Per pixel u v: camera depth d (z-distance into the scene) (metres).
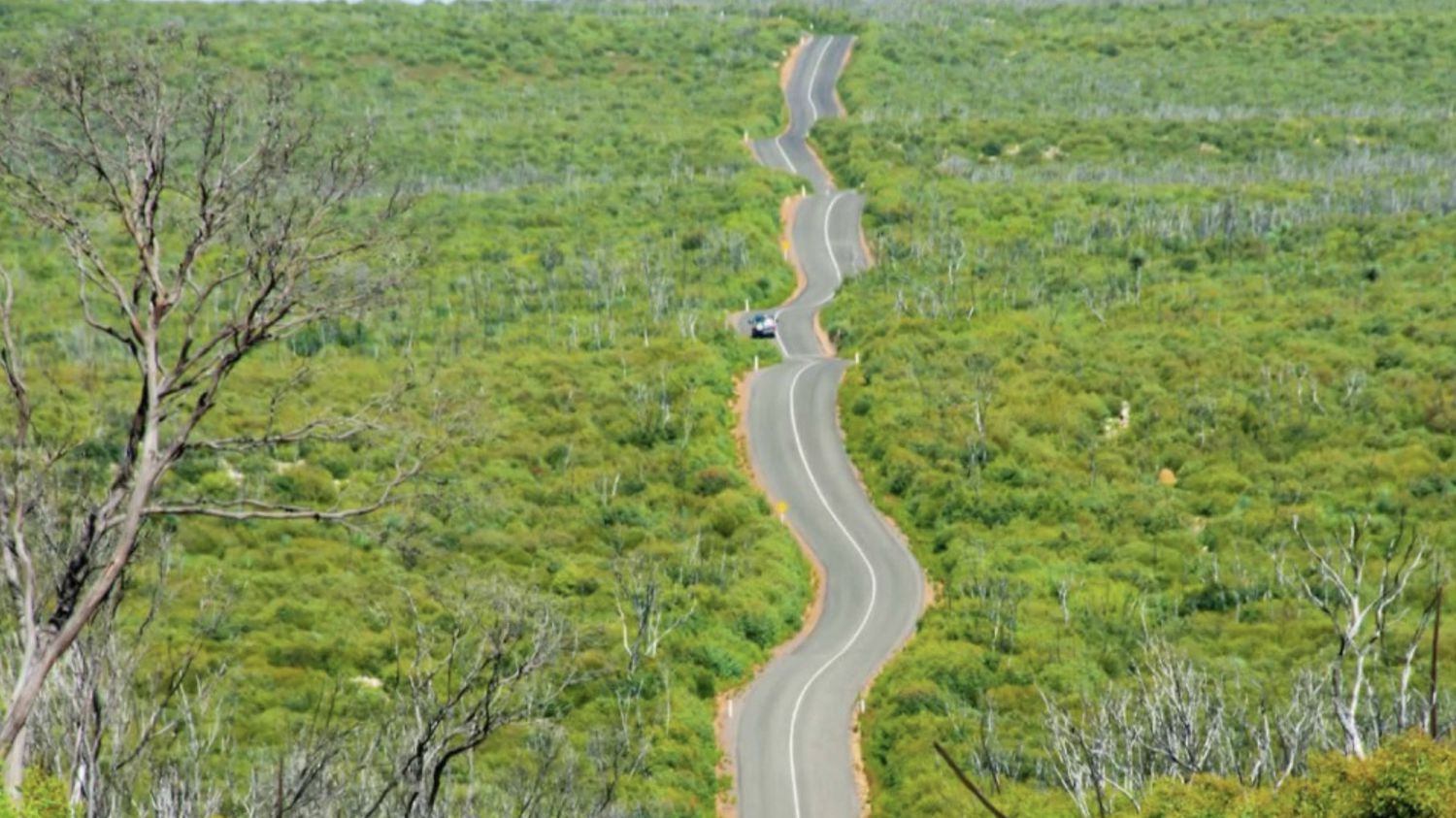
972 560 68.50
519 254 112.69
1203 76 175.62
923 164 138.75
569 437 80.12
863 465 80.50
